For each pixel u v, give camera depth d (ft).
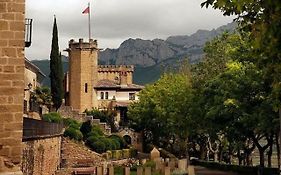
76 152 186.60
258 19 32.78
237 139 153.17
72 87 360.69
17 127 55.57
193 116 190.39
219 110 135.03
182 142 236.84
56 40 291.99
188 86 205.16
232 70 130.31
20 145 55.52
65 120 243.60
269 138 140.67
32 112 192.75
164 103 231.71
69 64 364.99
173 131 219.00
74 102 358.64
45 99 253.44
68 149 184.65
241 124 136.15
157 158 160.97
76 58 362.53
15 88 55.83
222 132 160.45
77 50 362.53
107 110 332.80
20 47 56.24
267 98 110.93
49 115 225.76
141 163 163.12
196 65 202.08
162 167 124.06
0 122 55.11
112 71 408.87
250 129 130.31
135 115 290.76
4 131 55.16
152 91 277.23
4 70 55.67
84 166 180.45
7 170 54.85
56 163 147.13
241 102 126.93
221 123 142.92
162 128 267.80
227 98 129.80
